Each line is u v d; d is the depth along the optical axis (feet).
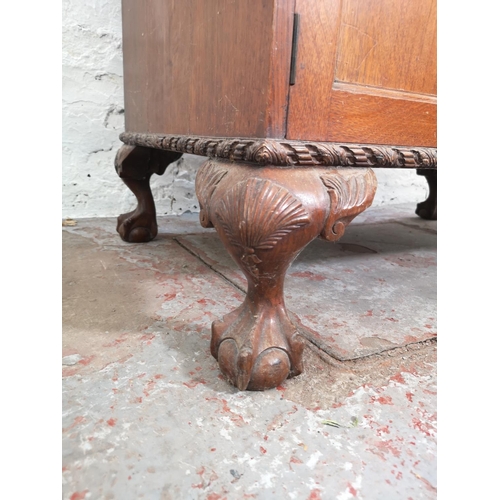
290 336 1.93
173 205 5.72
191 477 1.41
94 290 2.98
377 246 4.74
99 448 1.51
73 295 2.88
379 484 1.42
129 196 5.37
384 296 3.19
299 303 2.97
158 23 2.73
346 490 1.39
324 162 1.79
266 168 1.69
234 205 1.65
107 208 5.29
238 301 2.90
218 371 2.04
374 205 7.43
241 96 1.80
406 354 2.32
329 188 1.78
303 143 1.73
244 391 1.88
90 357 2.11
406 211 6.93
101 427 1.62
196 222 5.34
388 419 1.76
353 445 1.59
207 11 2.01
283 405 1.81
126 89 3.87
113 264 3.57
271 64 1.60
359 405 1.84
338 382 2.01
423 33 2.09
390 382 2.04
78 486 1.35
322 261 4.09
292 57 1.66
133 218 4.19
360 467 1.49
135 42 3.39
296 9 1.62
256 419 1.71
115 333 2.38
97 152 5.07
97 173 5.13
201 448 1.54
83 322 2.49
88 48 4.74
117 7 4.77
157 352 2.19
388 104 2.04
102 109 4.96
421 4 2.04
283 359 1.88
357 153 1.87
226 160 1.93
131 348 2.22
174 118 2.64
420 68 2.14
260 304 1.91
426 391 1.98
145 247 4.13
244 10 1.71
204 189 1.94
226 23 1.85
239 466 1.46
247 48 1.72
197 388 1.90
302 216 1.65
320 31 1.71
